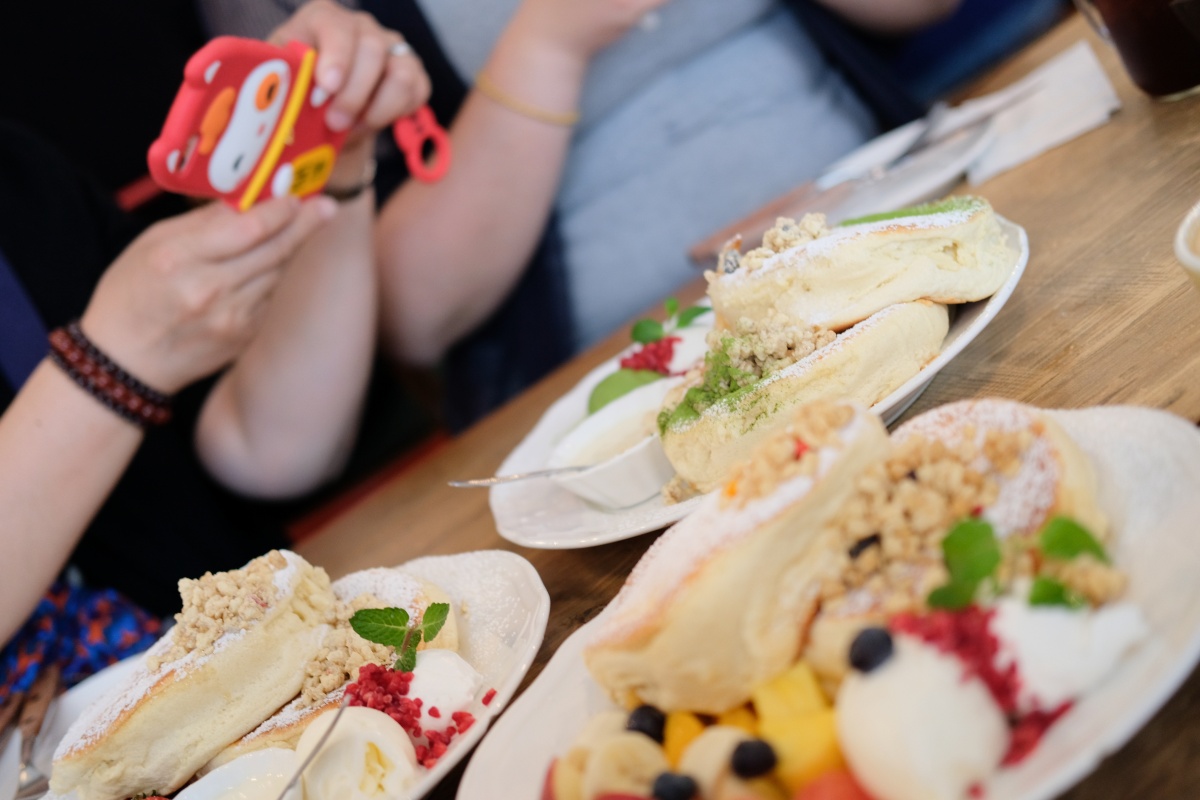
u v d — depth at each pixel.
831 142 3.22
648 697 0.92
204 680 1.27
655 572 0.94
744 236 2.07
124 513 2.71
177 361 2.23
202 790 1.12
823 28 3.15
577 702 1.01
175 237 2.14
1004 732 0.71
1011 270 1.34
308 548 2.25
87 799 1.29
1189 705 0.75
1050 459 0.83
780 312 1.31
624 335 2.37
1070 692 0.71
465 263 3.24
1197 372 1.02
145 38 4.16
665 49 3.17
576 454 1.60
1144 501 0.83
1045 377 1.19
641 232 3.25
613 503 1.44
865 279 1.27
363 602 1.39
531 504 1.64
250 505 3.17
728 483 0.94
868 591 0.84
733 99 3.20
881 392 1.22
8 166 2.96
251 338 2.40
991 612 0.74
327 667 1.33
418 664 1.21
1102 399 1.08
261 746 1.24
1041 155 1.86
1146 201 1.46
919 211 1.39
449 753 1.06
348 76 2.16
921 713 0.71
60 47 4.02
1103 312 1.25
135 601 2.71
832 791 0.74
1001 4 3.51
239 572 1.37
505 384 3.44
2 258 2.76
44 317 2.77
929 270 1.28
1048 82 2.09
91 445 2.17
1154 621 0.72
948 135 2.13
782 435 0.91
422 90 2.51
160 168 1.65
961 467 0.85
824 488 0.85
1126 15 1.65
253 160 1.88
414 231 3.26
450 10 3.33
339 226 2.90
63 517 2.12
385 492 2.35
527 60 3.07
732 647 0.85
